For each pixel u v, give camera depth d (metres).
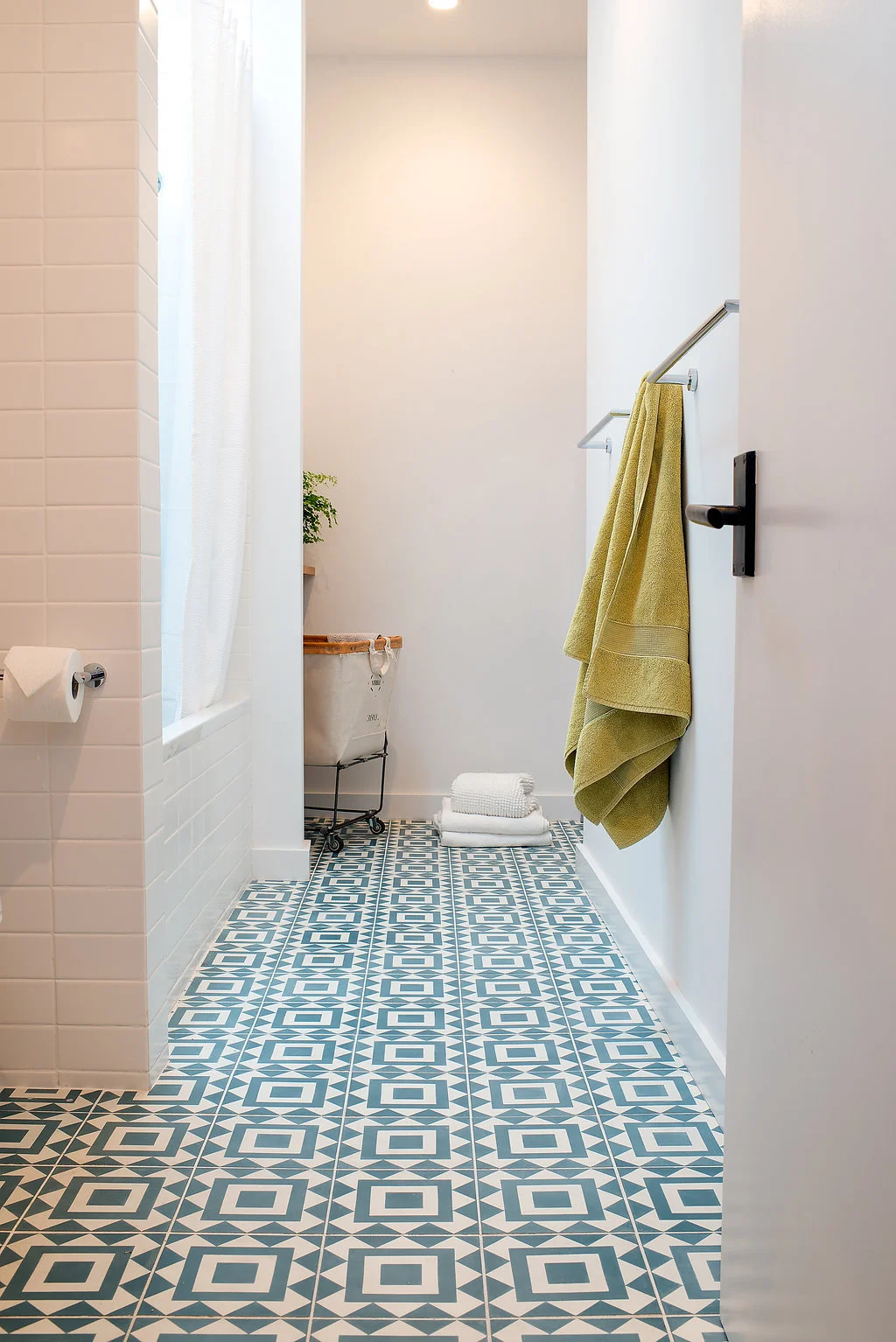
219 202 2.58
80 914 1.83
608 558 2.15
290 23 3.07
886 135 0.81
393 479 3.98
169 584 2.53
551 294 3.96
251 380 3.13
